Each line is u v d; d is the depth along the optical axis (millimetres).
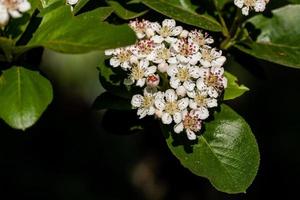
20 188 658
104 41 254
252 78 657
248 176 289
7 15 261
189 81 289
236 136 295
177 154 290
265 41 328
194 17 305
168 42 293
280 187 663
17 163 668
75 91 668
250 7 307
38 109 258
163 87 298
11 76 267
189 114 287
